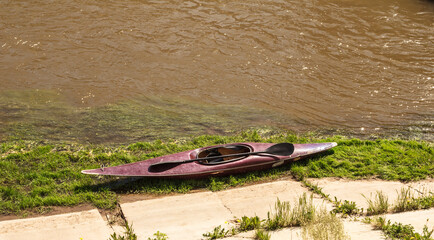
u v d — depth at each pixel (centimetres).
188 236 596
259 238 573
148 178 775
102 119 1020
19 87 1162
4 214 664
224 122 1035
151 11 1617
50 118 1012
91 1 1681
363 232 588
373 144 918
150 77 1241
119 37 1434
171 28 1502
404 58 1388
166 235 596
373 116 1096
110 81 1212
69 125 984
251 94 1184
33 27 1470
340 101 1163
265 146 849
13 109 1044
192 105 1117
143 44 1401
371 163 843
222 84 1225
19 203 684
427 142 971
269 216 653
